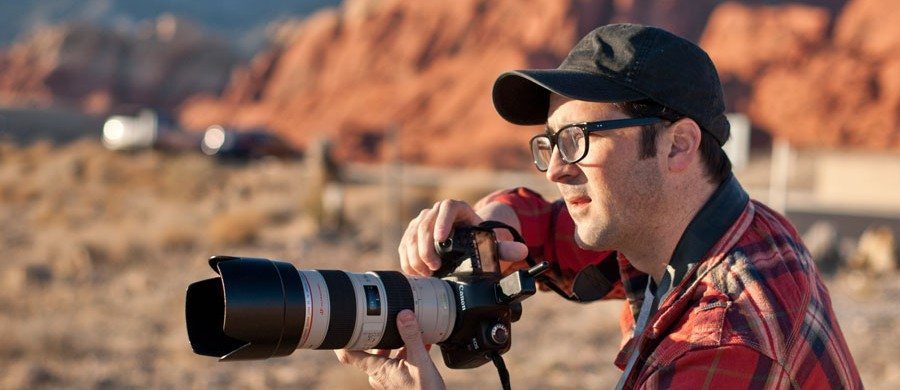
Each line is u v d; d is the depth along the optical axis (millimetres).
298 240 17219
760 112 55125
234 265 1911
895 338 9812
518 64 62688
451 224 2195
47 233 18578
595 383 8258
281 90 75375
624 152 1893
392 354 2426
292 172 30797
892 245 14625
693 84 1894
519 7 66438
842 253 15219
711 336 1705
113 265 14781
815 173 30844
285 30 82188
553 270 2586
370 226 18422
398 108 64438
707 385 1674
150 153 34875
